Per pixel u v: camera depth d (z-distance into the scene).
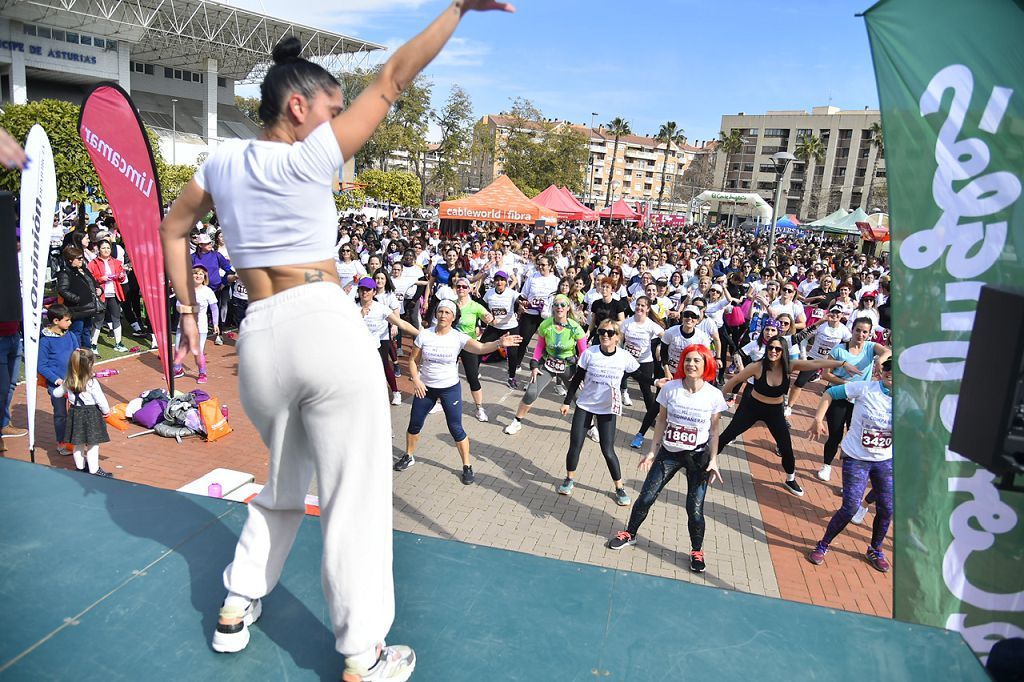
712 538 6.46
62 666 1.49
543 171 61.00
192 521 2.07
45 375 6.80
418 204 53.34
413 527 6.21
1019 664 2.76
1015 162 2.77
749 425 7.30
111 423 7.82
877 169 80.19
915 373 2.96
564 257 16.33
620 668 1.62
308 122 1.43
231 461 7.27
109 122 6.15
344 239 16.59
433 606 1.79
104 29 43.06
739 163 89.25
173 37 45.69
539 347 8.72
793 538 6.59
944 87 2.85
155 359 10.67
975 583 2.88
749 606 1.86
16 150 1.58
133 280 11.59
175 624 1.64
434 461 7.75
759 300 11.61
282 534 1.63
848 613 1.86
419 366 7.16
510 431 8.77
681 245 26.08
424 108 53.78
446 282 12.82
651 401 8.45
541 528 6.38
